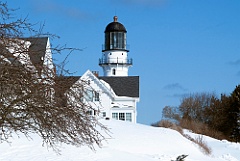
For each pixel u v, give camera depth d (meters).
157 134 40.41
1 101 12.51
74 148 27.02
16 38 13.02
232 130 74.75
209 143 50.25
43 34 13.65
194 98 89.25
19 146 26.02
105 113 63.31
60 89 12.91
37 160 23.70
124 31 87.81
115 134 36.78
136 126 43.38
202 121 83.69
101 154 26.98
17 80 12.38
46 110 12.66
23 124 12.95
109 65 87.44
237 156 43.72
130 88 67.94
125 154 28.56
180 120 70.56
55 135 13.13
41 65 12.91
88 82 14.40
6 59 13.16
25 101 12.51
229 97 77.69
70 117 13.01
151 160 29.16
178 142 39.28
